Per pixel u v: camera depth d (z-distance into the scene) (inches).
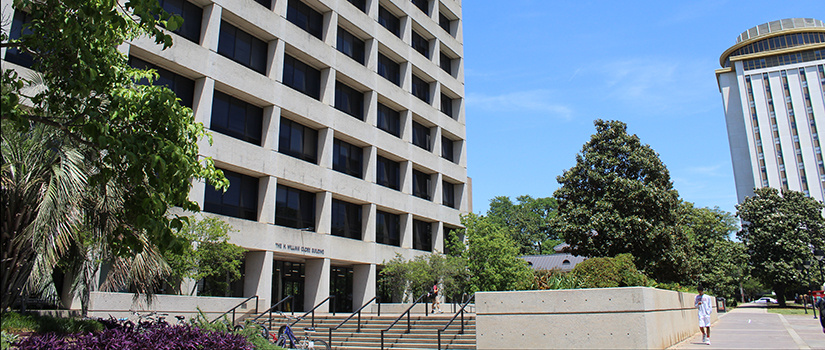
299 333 766.5
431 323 739.4
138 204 339.0
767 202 2222.0
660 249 964.0
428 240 1583.4
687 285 1408.7
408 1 1614.2
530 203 3307.1
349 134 1307.8
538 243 3289.9
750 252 2219.5
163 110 343.0
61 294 677.9
